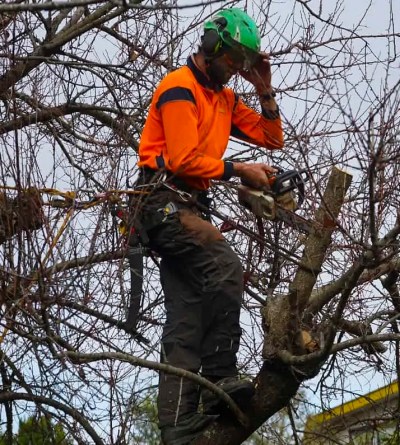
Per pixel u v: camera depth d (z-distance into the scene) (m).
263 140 6.07
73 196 5.70
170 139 5.48
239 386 5.35
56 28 7.34
